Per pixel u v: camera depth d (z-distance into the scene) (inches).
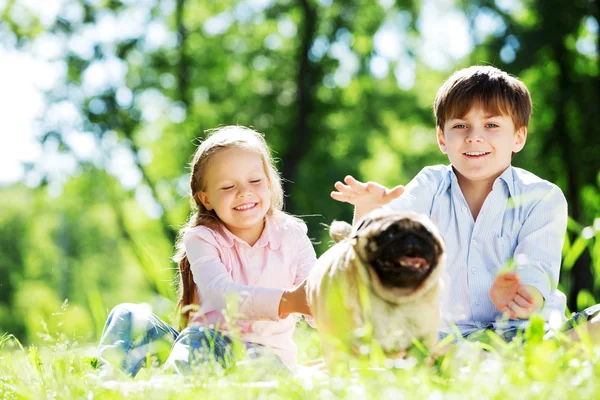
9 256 1536.7
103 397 127.0
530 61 745.6
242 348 147.6
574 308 548.7
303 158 964.0
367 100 986.1
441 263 118.0
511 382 117.2
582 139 744.3
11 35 940.0
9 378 149.9
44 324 163.3
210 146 181.5
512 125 186.5
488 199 183.8
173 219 915.4
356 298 119.5
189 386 126.3
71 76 943.0
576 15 737.0
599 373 122.8
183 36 964.6
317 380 124.2
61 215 1416.1
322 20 965.2
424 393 111.0
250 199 177.5
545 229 180.9
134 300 762.2
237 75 979.3
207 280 167.6
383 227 116.3
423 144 1047.0
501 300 156.6
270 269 179.6
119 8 949.8
